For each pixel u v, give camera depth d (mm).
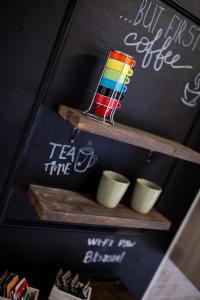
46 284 1383
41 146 1151
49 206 1054
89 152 1258
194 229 1836
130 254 1609
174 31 1219
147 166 1431
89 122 947
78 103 1148
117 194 1180
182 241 1872
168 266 1812
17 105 1050
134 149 1357
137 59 1198
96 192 1300
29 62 1013
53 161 1196
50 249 1348
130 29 1134
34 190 1146
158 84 1283
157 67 1250
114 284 1543
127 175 1400
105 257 1532
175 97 1349
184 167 1549
